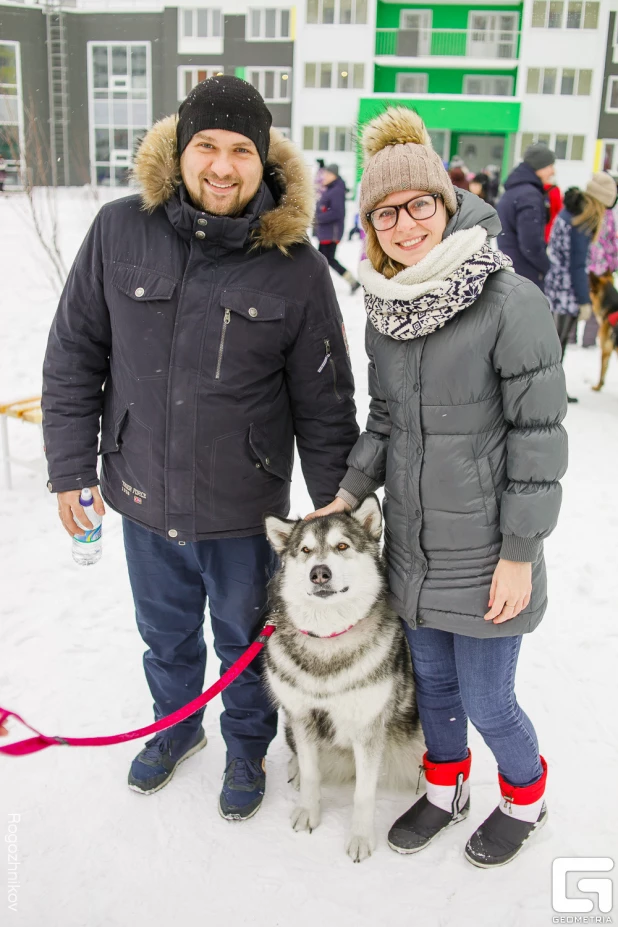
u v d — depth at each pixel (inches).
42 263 398.9
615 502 192.1
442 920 83.8
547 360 74.5
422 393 79.7
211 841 95.3
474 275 73.9
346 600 87.3
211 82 81.7
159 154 84.8
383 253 85.5
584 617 142.9
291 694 92.7
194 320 85.7
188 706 87.2
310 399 95.7
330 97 1005.2
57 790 102.5
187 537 90.7
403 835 93.8
